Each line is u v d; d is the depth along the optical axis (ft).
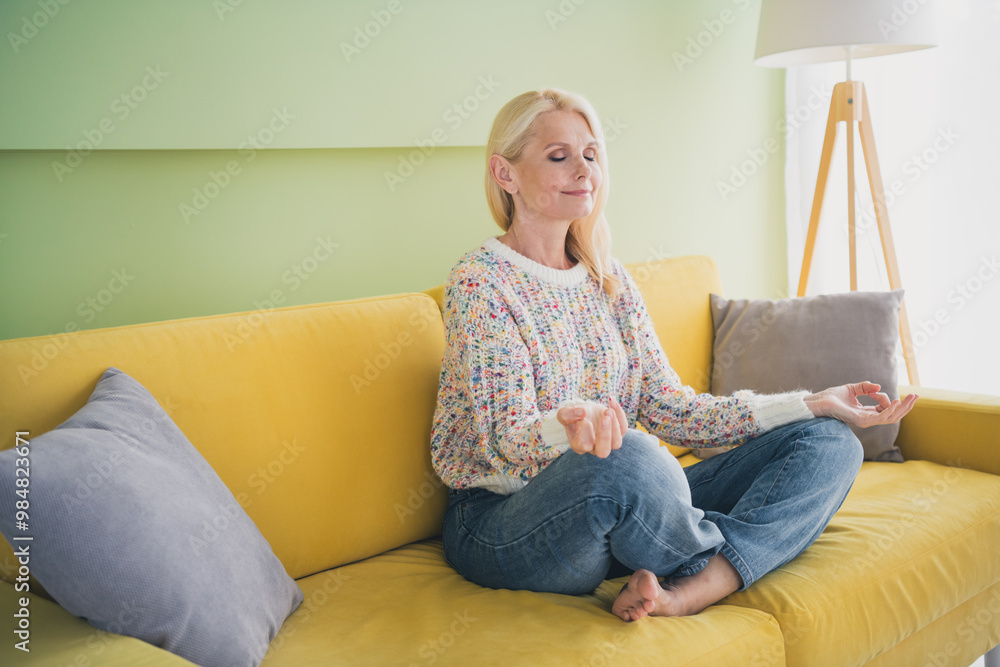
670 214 8.59
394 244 6.44
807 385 6.11
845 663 4.01
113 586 2.98
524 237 4.83
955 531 4.71
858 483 5.39
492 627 3.59
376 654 3.41
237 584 3.37
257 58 5.50
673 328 6.45
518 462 4.01
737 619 3.76
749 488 4.42
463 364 4.33
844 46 7.36
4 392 3.65
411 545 4.88
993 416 5.49
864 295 6.29
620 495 3.63
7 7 4.58
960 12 8.02
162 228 5.31
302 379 4.48
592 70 7.61
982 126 7.98
